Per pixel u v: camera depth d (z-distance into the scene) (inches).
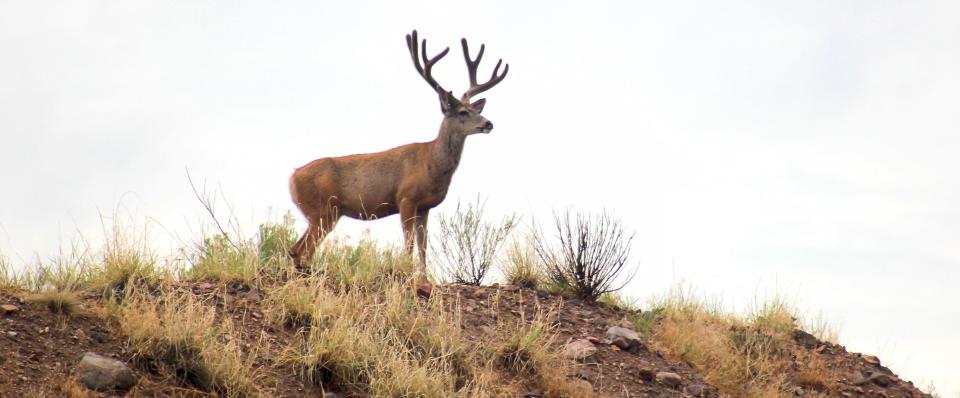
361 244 1171.3
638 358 1099.3
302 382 844.6
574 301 1264.8
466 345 976.3
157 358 792.3
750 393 1080.8
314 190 1306.6
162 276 980.6
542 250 1320.1
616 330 1135.6
